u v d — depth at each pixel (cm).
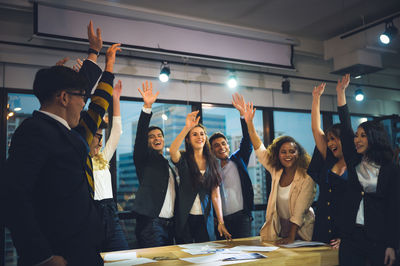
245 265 178
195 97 494
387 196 193
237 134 537
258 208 530
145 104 309
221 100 515
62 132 113
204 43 446
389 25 414
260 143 308
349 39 502
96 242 116
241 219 330
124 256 205
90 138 133
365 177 204
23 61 391
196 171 302
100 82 145
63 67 121
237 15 446
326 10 441
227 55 459
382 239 188
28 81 397
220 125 523
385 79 679
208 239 295
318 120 278
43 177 107
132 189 448
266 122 554
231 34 462
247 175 339
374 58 502
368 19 469
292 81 571
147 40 412
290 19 463
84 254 111
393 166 196
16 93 392
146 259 192
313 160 270
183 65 484
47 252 96
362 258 197
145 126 307
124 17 400
